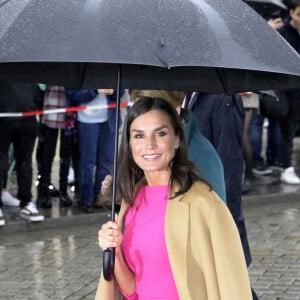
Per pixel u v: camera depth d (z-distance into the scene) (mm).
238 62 2949
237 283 3057
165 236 3150
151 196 3254
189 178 3203
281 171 10648
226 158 4719
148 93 3705
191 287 3100
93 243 7898
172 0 3037
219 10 3109
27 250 7637
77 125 8625
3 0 3152
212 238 3102
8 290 6457
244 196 9484
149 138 3201
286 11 10047
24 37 2928
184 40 2912
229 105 4711
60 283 6648
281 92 9656
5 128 8227
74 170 9172
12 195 9305
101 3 2996
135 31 2898
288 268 6969
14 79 3580
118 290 3338
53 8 3004
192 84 3666
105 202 3537
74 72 3727
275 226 8508
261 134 10602
